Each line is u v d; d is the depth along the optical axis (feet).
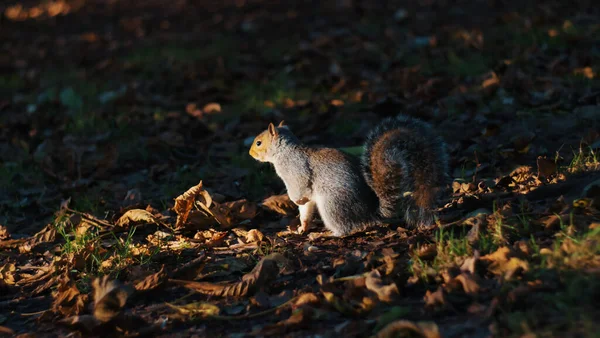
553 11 66.03
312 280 24.39
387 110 45.37
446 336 18.78
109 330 22.12
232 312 22.76
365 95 48.62
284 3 89.30
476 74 50.19
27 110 57.00
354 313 21.27
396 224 28.68
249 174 38.37
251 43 71.67
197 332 21.72
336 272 24.03
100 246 29.27
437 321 19.88
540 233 24.17
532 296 19.36
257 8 89.04
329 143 42.63
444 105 44.16
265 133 30.50
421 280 22.38
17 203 37.73
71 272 27.22
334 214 28.50
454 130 39.83
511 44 55.72
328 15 79.87
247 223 31.76
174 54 69.72
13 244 31.50
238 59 65.16
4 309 25.31
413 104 45.11
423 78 50.14
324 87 52.95
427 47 59.93
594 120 37.47
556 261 20.72
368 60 58.95
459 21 69.56
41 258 30.04
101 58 75.15
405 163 27.30
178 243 29.58
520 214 25.96
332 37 67.36
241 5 92.32
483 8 73.97
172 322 22.44
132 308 24.08
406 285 22.38
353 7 81.87
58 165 43.57
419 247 24.90
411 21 72.38
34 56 79.87
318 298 22.04
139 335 21.76
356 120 45.06
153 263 27.63
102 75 67.15
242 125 46.91
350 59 59.57
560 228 24.13
